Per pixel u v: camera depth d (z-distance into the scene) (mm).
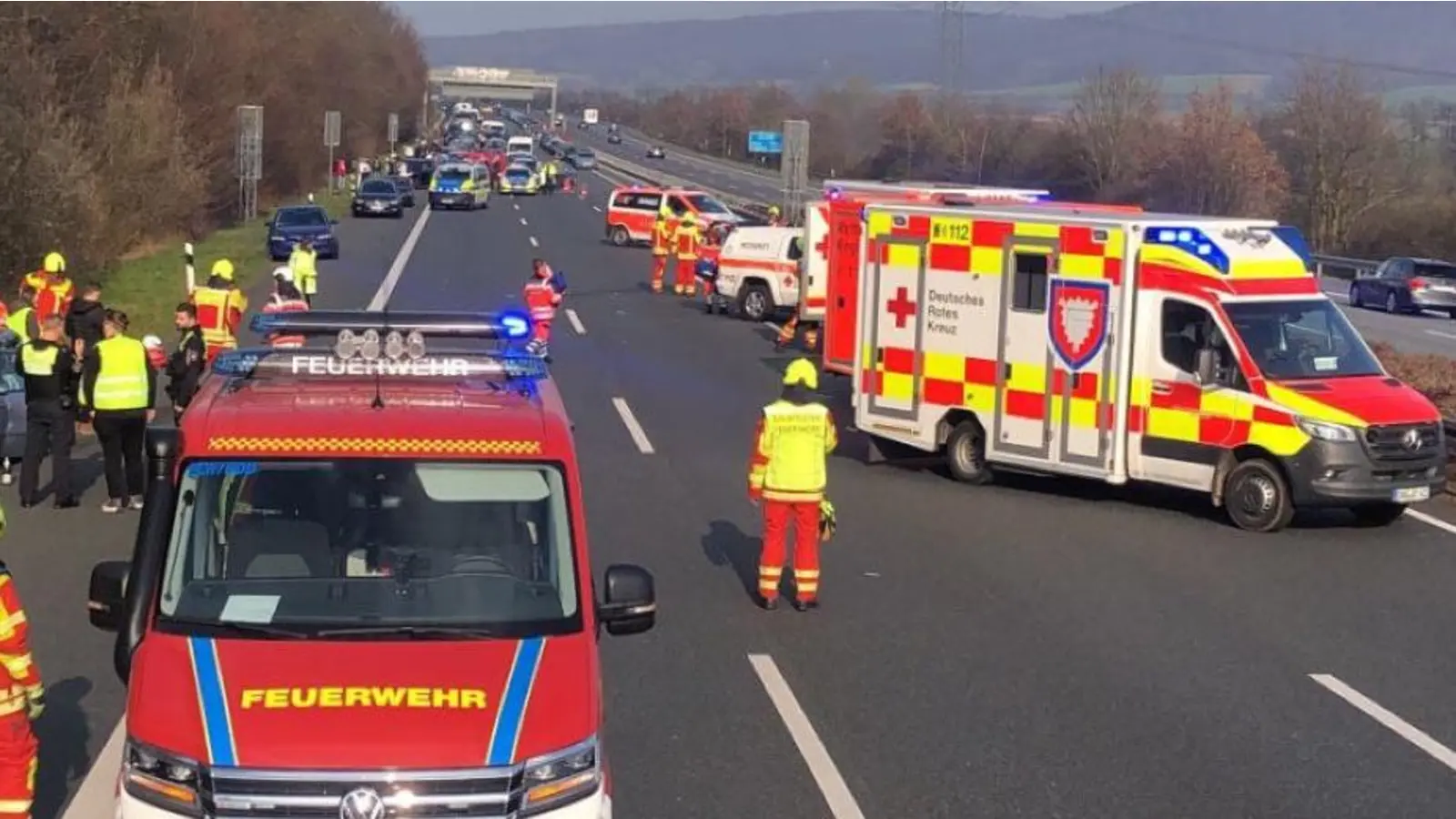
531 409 6934
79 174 35281
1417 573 13414
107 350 14148
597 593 8930
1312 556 13992
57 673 9617
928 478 17484
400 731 5328
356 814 5152
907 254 17344
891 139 112000
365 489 6414
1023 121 105812
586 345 27891
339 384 7250
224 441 6410
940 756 8555
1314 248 72500
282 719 5355
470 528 6398
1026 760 8539
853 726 9023
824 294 27969
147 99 46250
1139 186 86750
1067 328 16016
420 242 48781
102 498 15000
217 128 59625
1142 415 15672
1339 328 15703
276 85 70938
